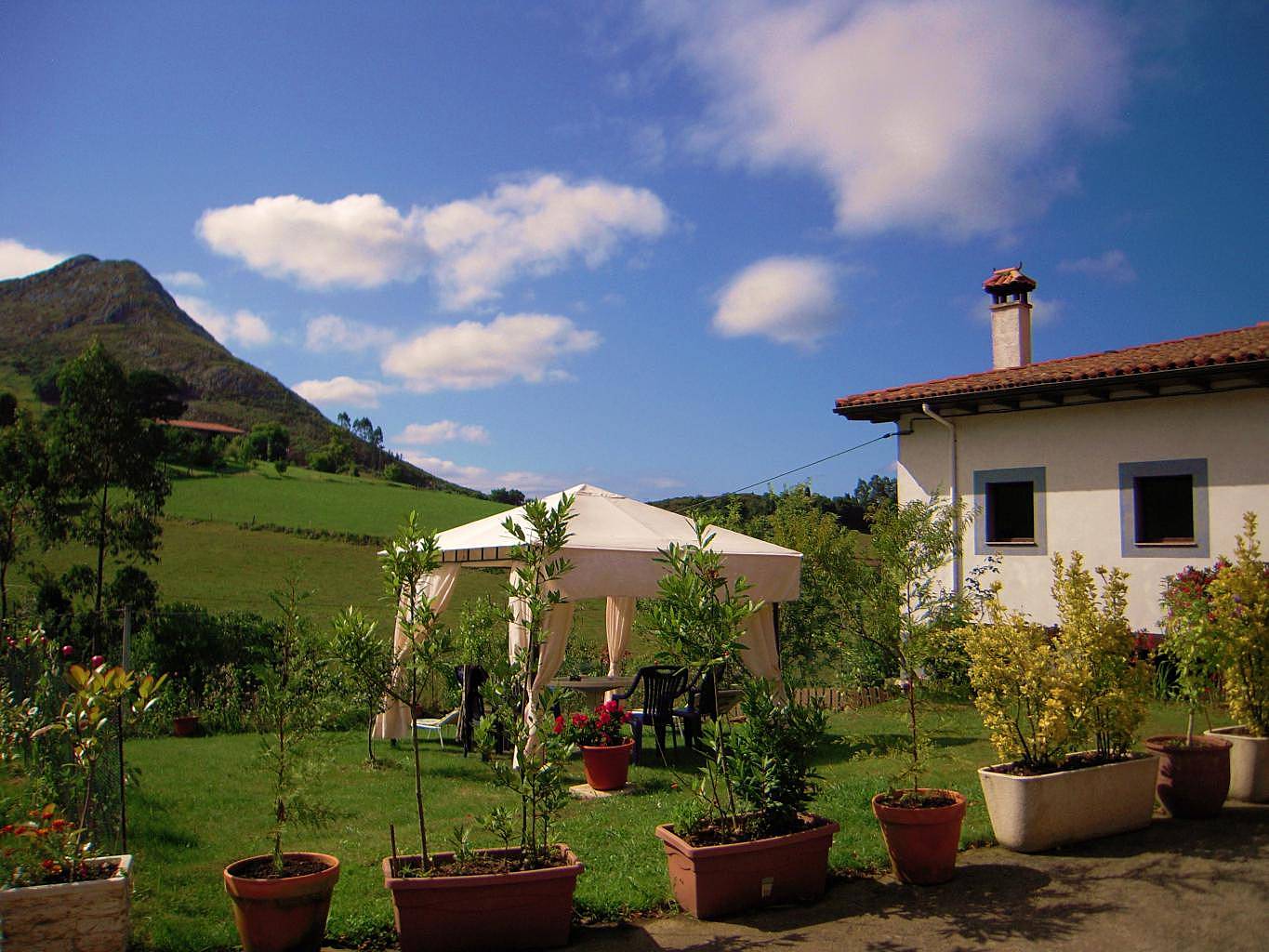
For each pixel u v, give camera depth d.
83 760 5.05
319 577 33.09
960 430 14.76
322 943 4.71
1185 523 12.66
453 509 56.84
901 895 5.33
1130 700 6.44
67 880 4.41
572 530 9.93
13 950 4.18
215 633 14.00
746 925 4.96
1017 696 6.39
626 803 7.77
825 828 5.34
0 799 4.89
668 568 9.84
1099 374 12.35
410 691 5.13
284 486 59.53
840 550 7.24
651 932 4.92
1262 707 7.21
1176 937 4.56
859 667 13.68
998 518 14.40
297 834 6.82
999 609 6.66
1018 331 16.19
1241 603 7.16
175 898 5.39
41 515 16.00
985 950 4.52
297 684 4.99
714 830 5.44
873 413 15.52
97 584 16.59
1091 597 6.75
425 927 4.55
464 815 7.40
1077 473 13.49
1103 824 6.23
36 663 7.43
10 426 16.61
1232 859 5.67
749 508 16.41
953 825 5.48
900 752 6.27
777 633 11.27
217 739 12.20
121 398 16.45
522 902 4.66
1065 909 5.00
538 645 5.41
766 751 5.39
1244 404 12.08
